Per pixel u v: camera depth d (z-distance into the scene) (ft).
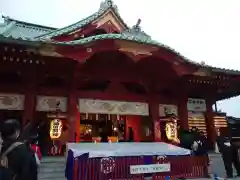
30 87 52.01
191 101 71.20
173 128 64.64
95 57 55.31
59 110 54.60
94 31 65.87
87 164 34.76
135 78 62.80
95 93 58.80
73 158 34.78
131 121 82.89
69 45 48.01
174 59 57.57
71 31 61.82
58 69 53.42
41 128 54.08
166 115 66.03
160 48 55.26
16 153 13.99
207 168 43.21
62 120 59.26
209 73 61.98
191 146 46.96
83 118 82.43
